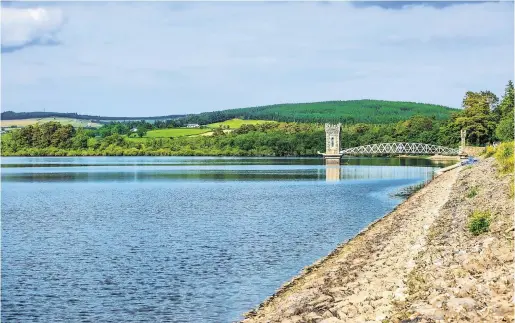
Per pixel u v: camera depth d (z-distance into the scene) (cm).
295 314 2161
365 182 10556
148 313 2594
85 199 7900
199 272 3281
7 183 11075
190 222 5325
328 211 6084
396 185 9750
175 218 5653
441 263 2412
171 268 3403
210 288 2942
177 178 12175
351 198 7550
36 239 4525
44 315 2612
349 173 13425
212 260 3584
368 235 4156
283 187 9606
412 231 3619
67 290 2997
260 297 2747
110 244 4241
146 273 3300
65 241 4412
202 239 4347
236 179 11719
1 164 19412
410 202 6284
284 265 3391
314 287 2600
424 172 13575
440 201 5247
